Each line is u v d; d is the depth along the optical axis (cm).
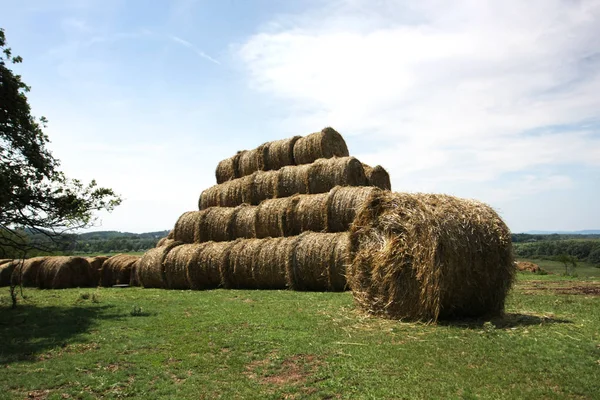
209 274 1745
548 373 573
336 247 1399
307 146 1967
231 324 932
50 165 1388
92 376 636
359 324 903
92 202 1448
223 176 2288
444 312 917
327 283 1423
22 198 1305
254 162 2150
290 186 1853
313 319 958
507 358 635
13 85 1256
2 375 646
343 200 1538
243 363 675
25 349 790
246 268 1623
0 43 1249
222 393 559
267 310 1091
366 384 557
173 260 1830
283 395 545
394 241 972
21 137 1313
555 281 1652
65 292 1830
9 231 1379
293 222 1675
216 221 1931
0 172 1201
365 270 1045
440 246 873
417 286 922
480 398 500
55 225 1405
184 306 1234
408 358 650
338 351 702
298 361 665
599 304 1054
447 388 531
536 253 5103
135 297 1540
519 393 511
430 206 933
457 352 673
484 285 905
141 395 565
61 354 757
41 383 612
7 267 2200
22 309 1297
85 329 945
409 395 517
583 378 552
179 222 2044
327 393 539
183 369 659
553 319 888
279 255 1540
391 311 964
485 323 839
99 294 1694
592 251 4853
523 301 1112
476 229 899
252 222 1812
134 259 2166
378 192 1059
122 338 851
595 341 714
